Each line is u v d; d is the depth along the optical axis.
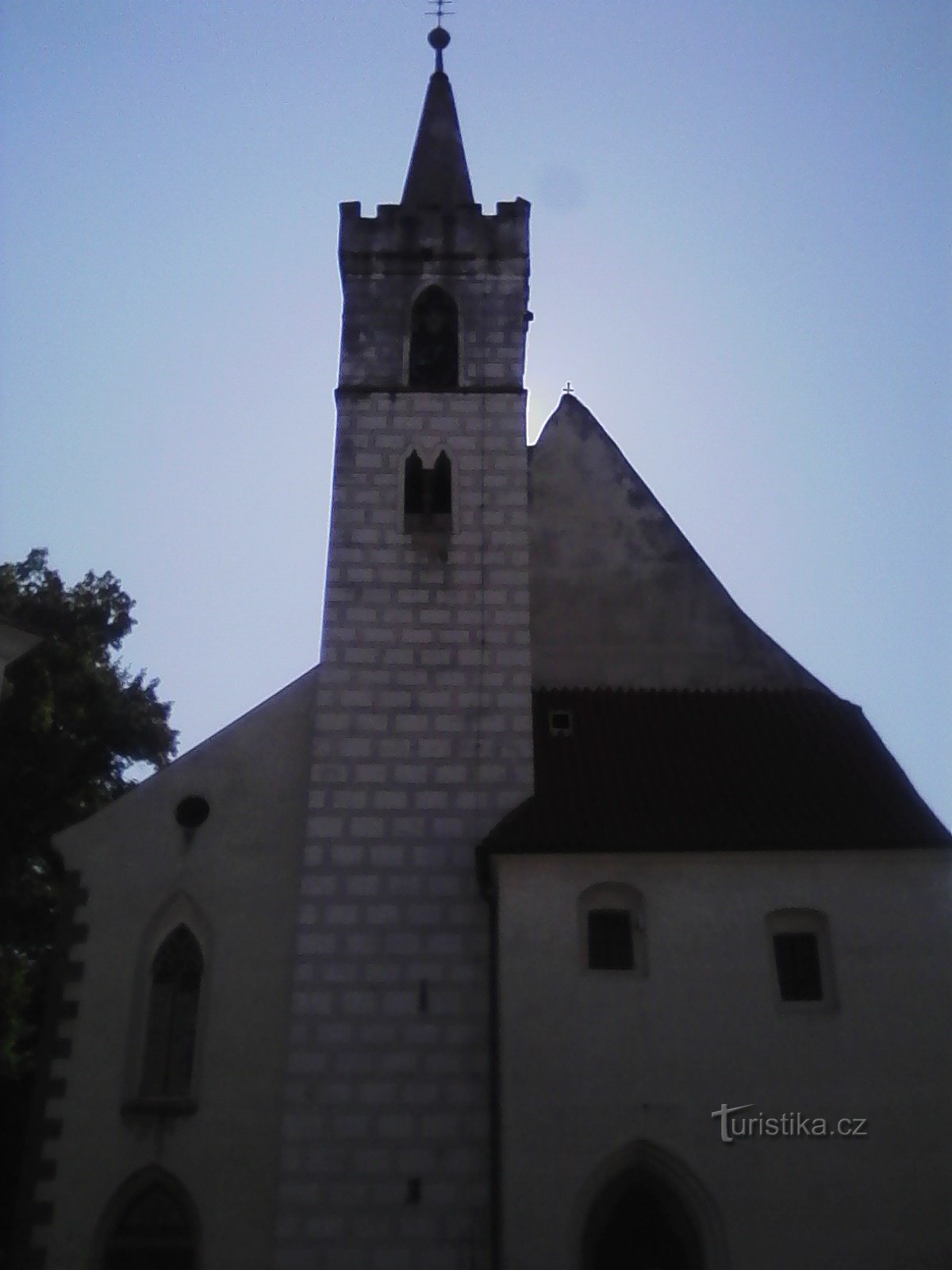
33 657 42.53
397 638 32.59
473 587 33.28
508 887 28.03
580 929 27.70
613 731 32.31
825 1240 24.80
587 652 34.66
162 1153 27.98
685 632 35.03
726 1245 24.78
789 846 27.97
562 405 39.12
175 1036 29.52
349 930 29.28
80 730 43.38
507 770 31.03
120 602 48.19
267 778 32.00
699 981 27.00
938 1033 26.47
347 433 35.12
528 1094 26.03
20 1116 43.59
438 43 44.97
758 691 33.97
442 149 41.84
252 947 30.08
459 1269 26.05
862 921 27.50
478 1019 28.34
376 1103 27.58
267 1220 27.44
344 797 30.67
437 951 29.08
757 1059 26.28
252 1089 28.64
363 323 36.53
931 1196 25.11
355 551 33.62
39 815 41.72
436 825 30.44
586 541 36.44
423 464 34.81
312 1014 28.42
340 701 31.80
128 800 31.59
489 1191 26.67
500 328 36.53
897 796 29.52
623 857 28.23
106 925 30.25
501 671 32.28
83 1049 28.98
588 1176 25.38
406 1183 26.83
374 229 37.44
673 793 29.83
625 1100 25.95
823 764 30.88
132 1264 27.34
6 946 41.34
